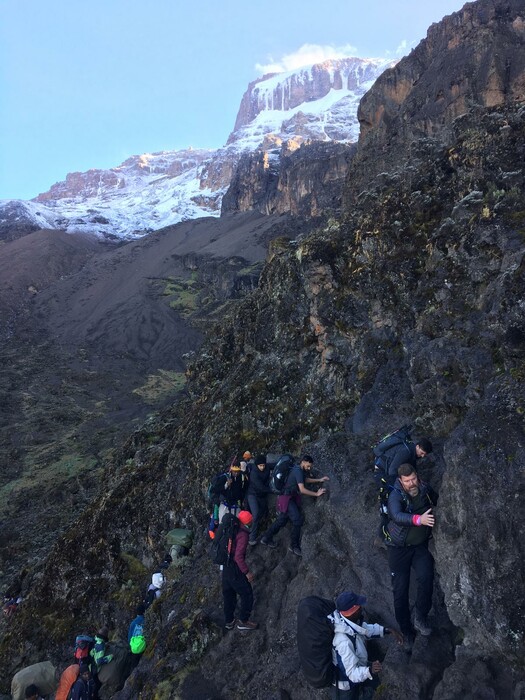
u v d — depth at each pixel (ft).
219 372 45.11
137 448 46.98
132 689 21.22
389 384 24.70
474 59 120.57
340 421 26.66
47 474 117.80
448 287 23.63
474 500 13.20
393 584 14.08
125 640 27.30
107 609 31.14
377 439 22.63
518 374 14.53
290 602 19.15
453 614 13.58
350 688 12.58
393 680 13.33
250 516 19.33
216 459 30.32
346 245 30.32
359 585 17.43
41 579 36.42
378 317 27.35
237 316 42.98
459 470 13.85
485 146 26.48
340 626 12.69
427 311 24.31
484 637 12.71
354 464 21.83
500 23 127.24
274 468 22.61
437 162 28.91
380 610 15.88
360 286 28.55
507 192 23.40
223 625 20.56
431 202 27.78
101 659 23.67
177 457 34.45
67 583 34.27
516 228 21.72
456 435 14.67
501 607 12.13
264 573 21.54
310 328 30.68
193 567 26.35
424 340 23.34
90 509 39.06
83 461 124.36
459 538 13.51
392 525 13.88
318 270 30.19
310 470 21.66
